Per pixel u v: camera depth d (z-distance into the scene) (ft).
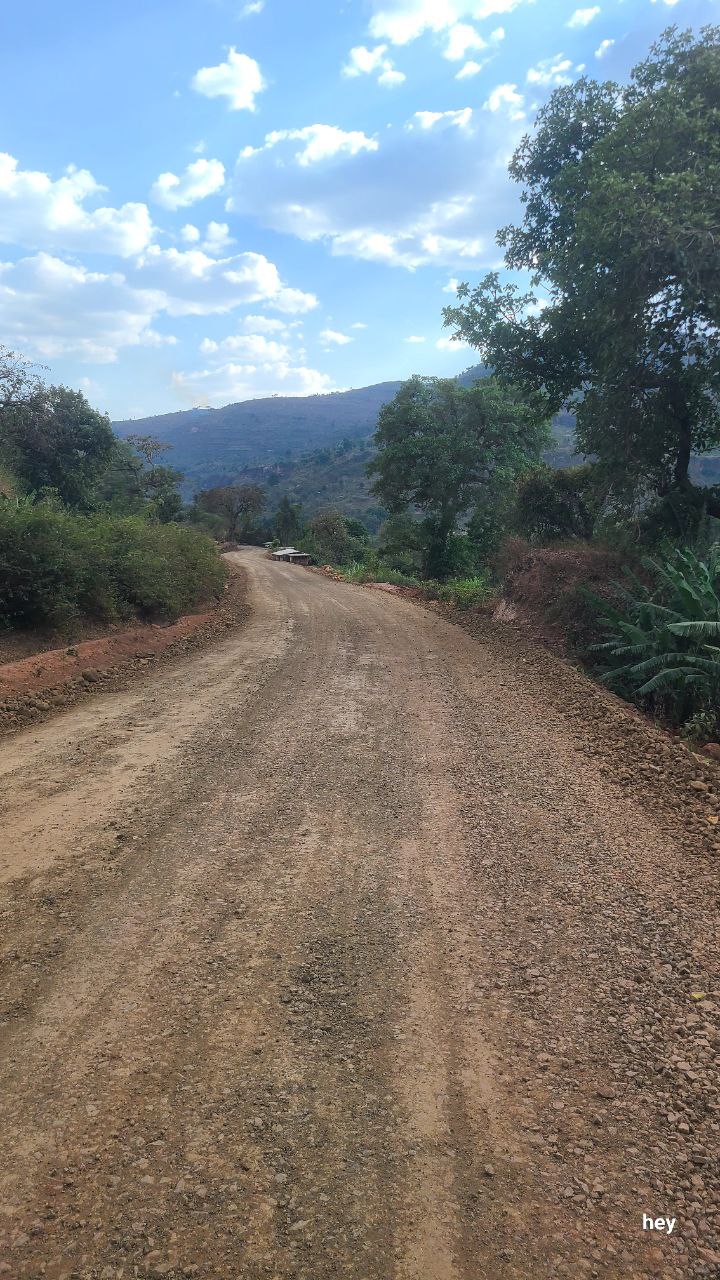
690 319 37.73
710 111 34.47
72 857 13.69
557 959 10.58
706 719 23.07
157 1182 6.77
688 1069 8.35
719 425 46.11
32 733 22.26
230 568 106.42
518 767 19.19
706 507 40.70
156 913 11.75
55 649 30.78
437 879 13.03
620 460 42.55
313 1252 6.09
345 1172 6.92
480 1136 7.40
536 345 46.78
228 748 20.71
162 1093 7.93
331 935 11.18
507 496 80.89
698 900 12.34
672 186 33.04
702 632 23.58
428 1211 6.51
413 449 102.47
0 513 31.73
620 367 39.14
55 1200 6.57
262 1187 6.73
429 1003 9.57
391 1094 7.96
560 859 13.85
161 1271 5.91
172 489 165.58
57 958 10.47
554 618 37.37
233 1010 9.36
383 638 43.21
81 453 80.53
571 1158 7.13
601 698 25.68
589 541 48.49
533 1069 8.38
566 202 42.68
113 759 19.61
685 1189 6.79
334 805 16.46
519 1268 6.00
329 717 24.40
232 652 38.19
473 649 38.78
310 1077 8.20
